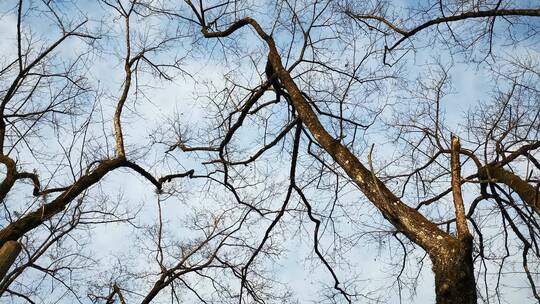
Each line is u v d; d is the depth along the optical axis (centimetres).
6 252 509
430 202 957
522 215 827
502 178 855
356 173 676
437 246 547
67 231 835
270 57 927
